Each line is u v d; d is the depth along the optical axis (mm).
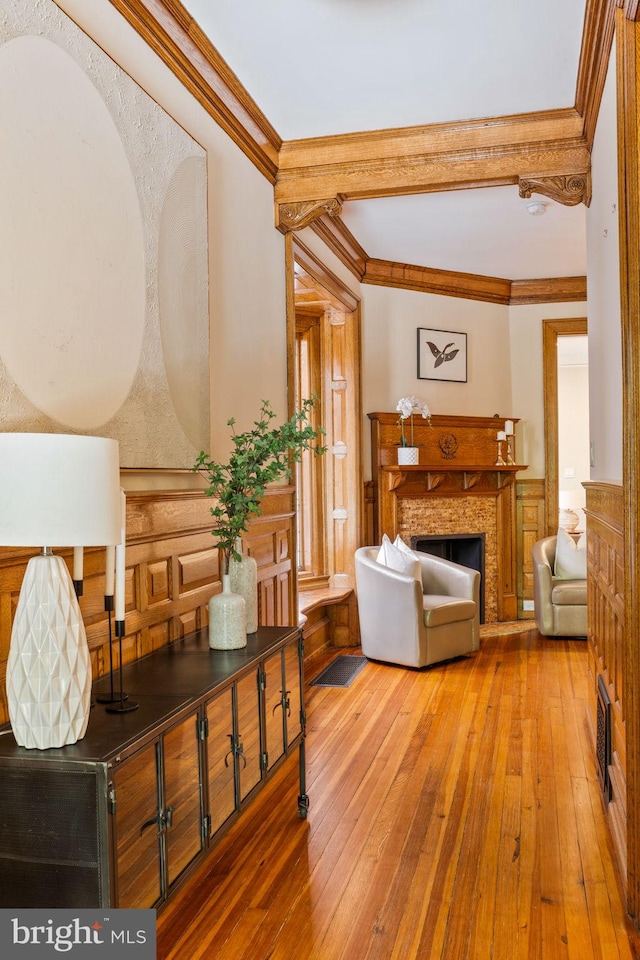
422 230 5984
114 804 1661
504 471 7414
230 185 3752
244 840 2943
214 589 3385
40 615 1744
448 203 5352
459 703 4719
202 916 2410
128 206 2602
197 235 3205
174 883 1960
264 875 2670
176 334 2990
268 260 4344
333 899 2504
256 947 2236
